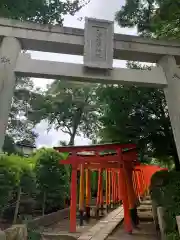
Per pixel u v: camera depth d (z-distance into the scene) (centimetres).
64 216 1574
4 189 946
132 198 1154
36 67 633
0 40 658
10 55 626
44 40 652
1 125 581
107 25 682
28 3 851
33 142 2309
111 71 669
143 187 2278
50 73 634
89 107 2764
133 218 1121
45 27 657
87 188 1580
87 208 1533
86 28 669
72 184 1154
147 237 911
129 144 1080
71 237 963
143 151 1112
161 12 834
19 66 628
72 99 2742
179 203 707
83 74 650
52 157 1432
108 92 987
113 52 697
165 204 781
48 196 1441
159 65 714
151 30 968
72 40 664
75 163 1173
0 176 940
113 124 1075
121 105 994
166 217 734
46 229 1164
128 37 698
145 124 1004
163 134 1035
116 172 1939
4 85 604
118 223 1191
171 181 825
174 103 673
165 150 1056
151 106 998
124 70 679
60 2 945
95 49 661
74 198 1132
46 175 1391
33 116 2497
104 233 977
